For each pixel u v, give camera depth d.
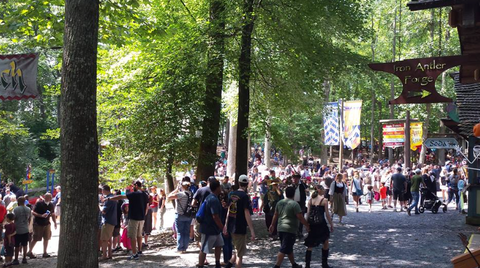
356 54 16.36
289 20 15.16
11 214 12.00
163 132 14.34
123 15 11.88
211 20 14.77
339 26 15.91
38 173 38.25
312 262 10.58
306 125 44.16
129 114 15.20
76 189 6.84
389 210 20.38
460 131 15.18
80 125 6.89
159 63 14.78
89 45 6.99
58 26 11.34
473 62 6.26
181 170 16.14
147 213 13.99
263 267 10.25
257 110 17.36
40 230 13.33
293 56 15.83
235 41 15.99
